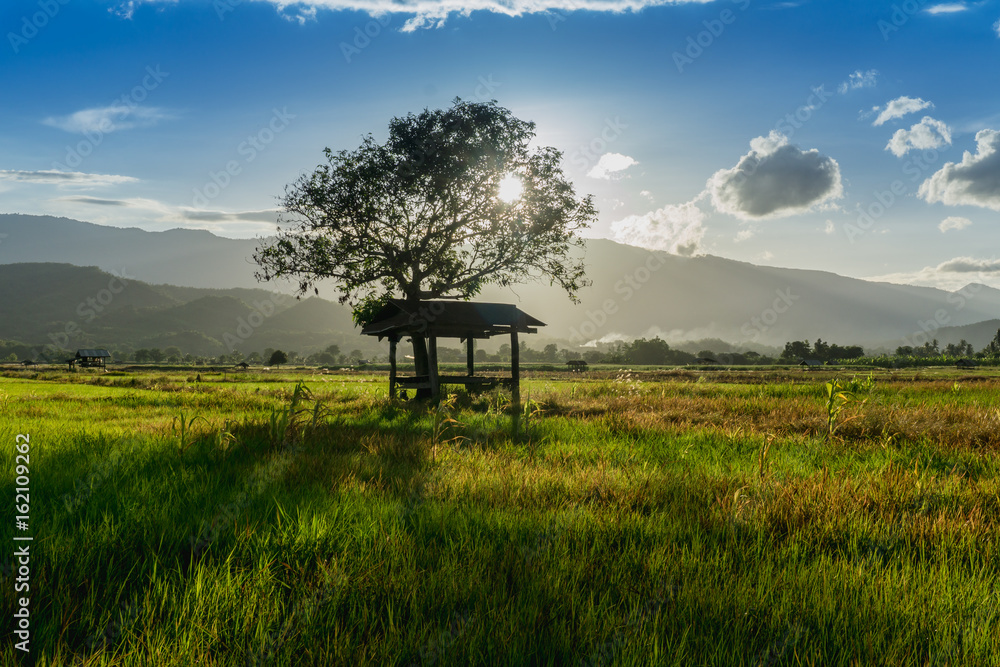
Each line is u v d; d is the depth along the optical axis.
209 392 24.72
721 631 2.87
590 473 6.46
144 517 4.32
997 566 3.90
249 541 3.92
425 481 5.91
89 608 3.03
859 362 125.31
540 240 27.23
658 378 53.66
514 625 2.85
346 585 3.32
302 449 7.71
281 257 26.05
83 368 106.44
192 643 2.71
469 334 24.02
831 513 4.75
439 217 26.36
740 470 6.80
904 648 2.85
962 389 21.75
